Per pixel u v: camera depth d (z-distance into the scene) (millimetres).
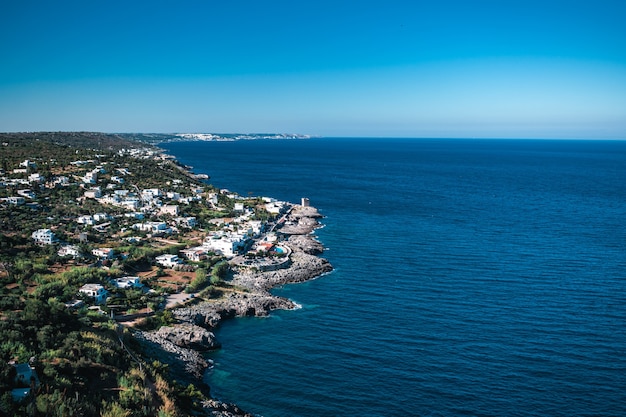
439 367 92562
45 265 130500
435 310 120312
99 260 142375
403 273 151000
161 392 72188
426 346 101188
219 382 89188
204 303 122188
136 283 129250
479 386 85938
